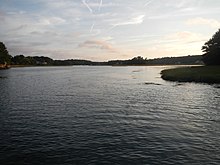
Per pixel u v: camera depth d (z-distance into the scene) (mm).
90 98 40812
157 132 20531
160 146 17188
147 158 15164
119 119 25297
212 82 61250
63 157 15375
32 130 21281
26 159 15117
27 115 27469
